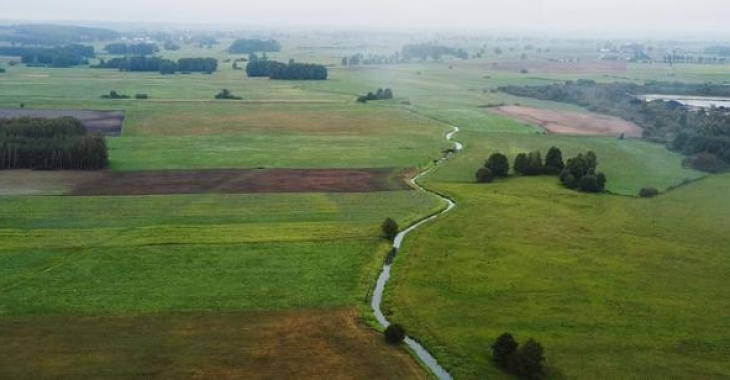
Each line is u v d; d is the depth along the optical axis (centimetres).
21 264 6900
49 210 8819
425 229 8412
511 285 6719
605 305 6284
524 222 8762
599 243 8019
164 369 5031
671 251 7775
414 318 5981
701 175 11938
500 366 5209
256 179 10788
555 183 10938
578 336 5666
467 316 6031
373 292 6612
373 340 5569
